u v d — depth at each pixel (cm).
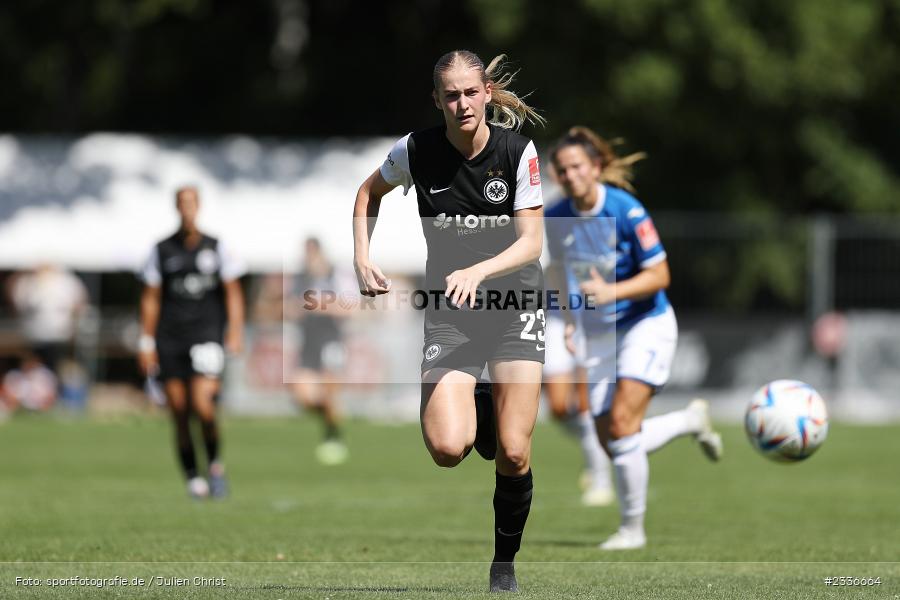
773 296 9556
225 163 9638
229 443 6825
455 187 2222
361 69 12319
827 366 9119
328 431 6072
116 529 3328
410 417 8475
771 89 9488
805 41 9500
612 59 9606
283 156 9744
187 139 10369
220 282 4353
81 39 10881
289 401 8625
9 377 8550
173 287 4300
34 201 9194
